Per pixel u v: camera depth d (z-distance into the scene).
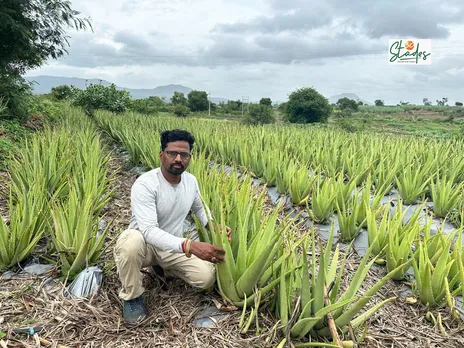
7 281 2.88
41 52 12.42
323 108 37.62
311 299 2.14
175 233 2.64
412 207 5.24
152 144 6.97
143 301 2.56
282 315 2.20
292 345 2.17
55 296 2.69
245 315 2.50
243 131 10.16
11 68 12.24
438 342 2.48
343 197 4.41
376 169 6.02
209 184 3.84
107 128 12.95
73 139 7.62
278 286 2.40
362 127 23.89
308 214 4.49
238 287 2.42
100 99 24.36
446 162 6.55
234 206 3.01
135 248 2.35
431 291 2.75
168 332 2.38
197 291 2.75
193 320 2.49
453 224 4.64
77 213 3.15
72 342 2.27
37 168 4.63
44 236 3.59
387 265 3.28
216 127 11.02
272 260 2.54
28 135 9.91
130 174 7.14
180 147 2.40
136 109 28.19
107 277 2.96
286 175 5.27
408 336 2.52
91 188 4.23
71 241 3.01
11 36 10.92
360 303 2.06
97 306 2.62
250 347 2.23
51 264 3.17
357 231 3.94
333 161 6.71
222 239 2.40
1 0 10.61
